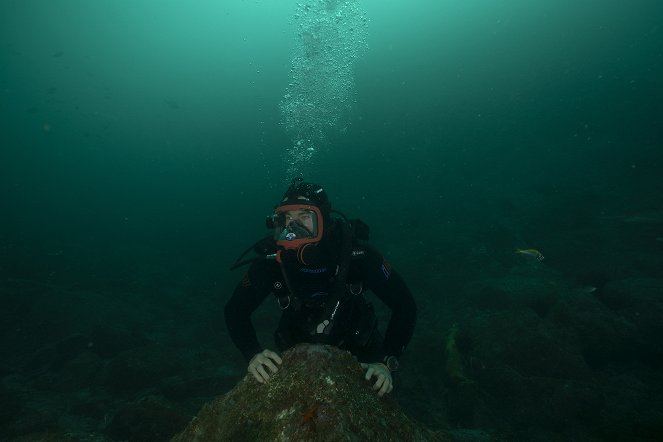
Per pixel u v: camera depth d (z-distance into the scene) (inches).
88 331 328.2
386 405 66.2
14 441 118.6
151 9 1930.4
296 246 75.7
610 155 662.5
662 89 906.1
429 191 813.2
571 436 160.6
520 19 1710.1
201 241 775.7
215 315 369.4
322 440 53.1
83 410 209.6
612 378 203.5
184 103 2822.3
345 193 984.3
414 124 1590.8
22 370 279.0
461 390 191.2
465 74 1726.1
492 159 960.3
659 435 147.3
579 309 242.4
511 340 219.3
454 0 1984.5
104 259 575.2
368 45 2048.5
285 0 2209.6
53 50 2174.0
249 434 63.4
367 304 86.3
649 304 243.4
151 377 233.3
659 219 352.8
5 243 631.2
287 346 82.0
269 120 2456.9
